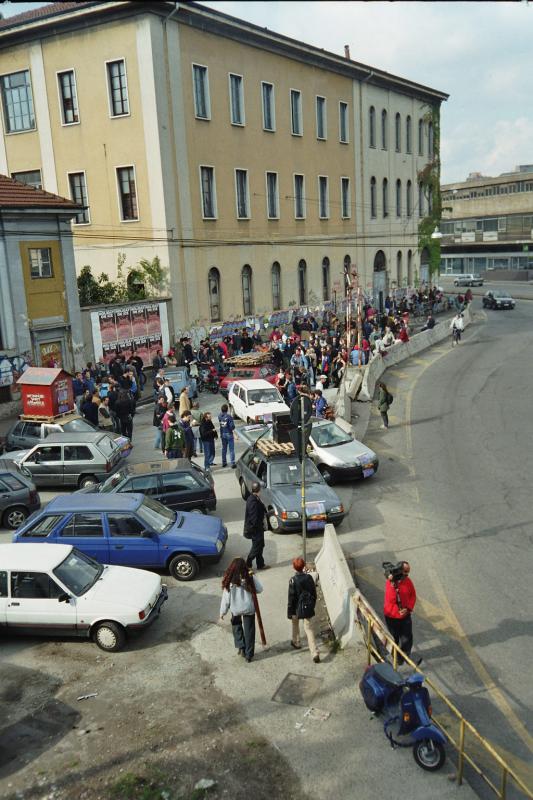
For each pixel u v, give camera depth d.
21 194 26.73
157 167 33.59
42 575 10.54
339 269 51.47
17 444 19.98
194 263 36.31
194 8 34.00
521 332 44.59
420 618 10.83
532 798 6.24
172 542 12.52
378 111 55.28
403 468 18.62
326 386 29.33
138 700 9.02
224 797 7.20
